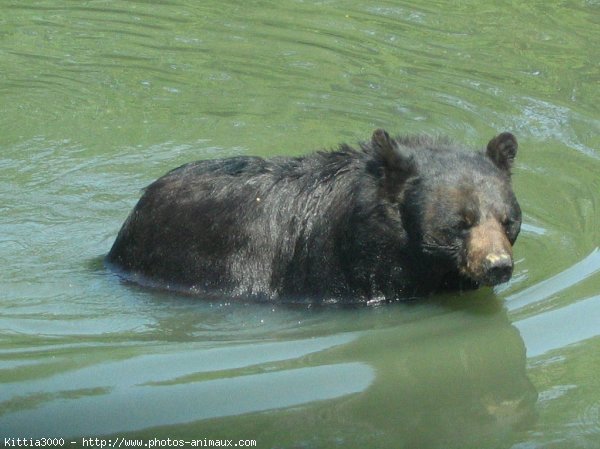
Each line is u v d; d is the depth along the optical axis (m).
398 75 20.14
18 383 10.61
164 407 10.12
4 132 17.91
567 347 11.27
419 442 9.52
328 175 12.82
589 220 14.79
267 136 17.83
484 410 10.10
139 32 22.34
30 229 14.70
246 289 12.88
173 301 12.82
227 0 24.12
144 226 13.47
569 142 17.42
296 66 20.62
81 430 9.70
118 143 17.58
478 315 12.27
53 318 12.29
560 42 21.66
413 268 12.45
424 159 12.21
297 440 9.53
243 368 10.95
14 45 21.59
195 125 18.25
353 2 24.02
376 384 10.61
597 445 9.39
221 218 13.05
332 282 12.65
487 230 11.60
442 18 23.03
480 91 19.39
